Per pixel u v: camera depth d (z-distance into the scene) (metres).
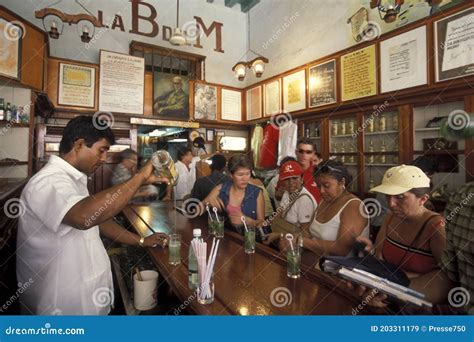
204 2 5.55
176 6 5.25
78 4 4.41
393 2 3.24
